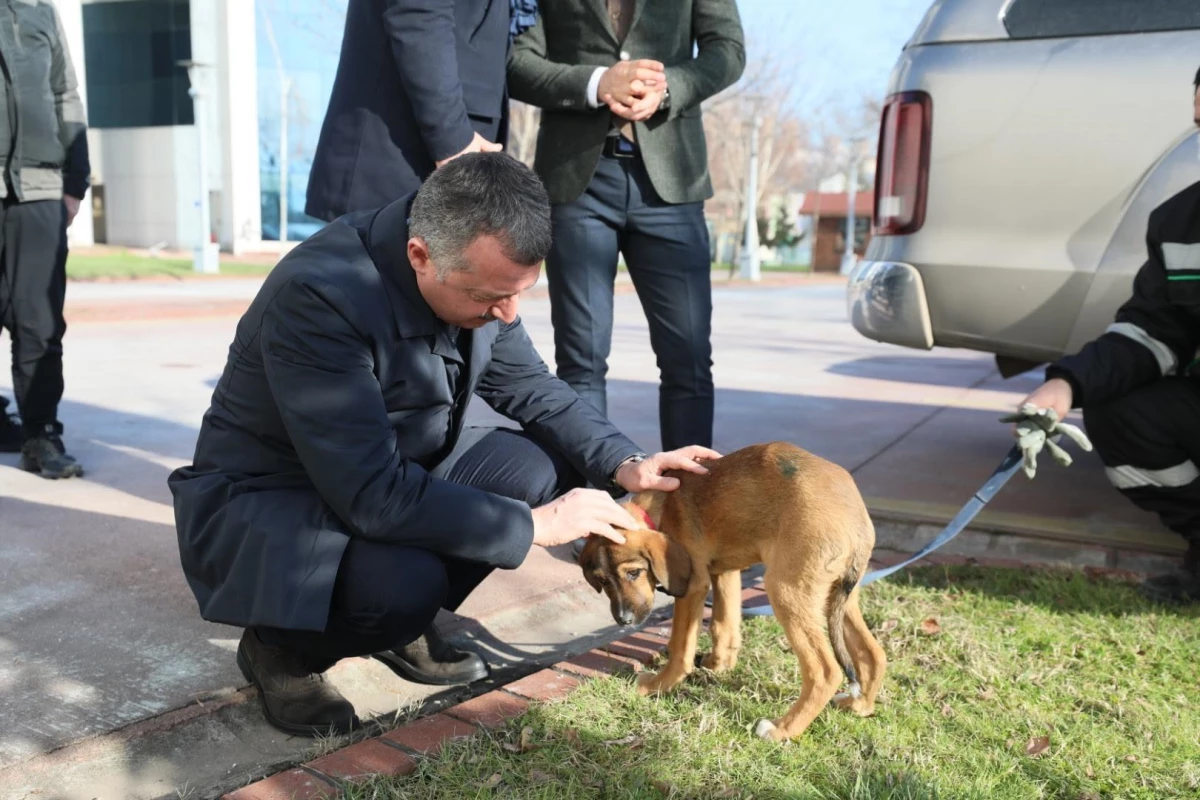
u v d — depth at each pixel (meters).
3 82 4.57
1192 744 2.61
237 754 2.65
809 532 2.68
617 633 3.50
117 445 5.86
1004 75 4.26
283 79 37.31
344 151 3.44
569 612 3.66
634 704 2.83
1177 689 2.93
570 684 2.94
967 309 4.45
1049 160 4.18
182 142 38.62
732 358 11.07
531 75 3.93
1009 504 4.81
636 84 3.72
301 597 2.41
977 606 3.54
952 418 7.16
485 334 2.88
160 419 6.66
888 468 5.57
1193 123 3.88
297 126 39.88
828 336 14.15
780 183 66.69
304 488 2.59
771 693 2.96
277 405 2.47
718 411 7.38
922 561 4.05
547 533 2.66
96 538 4.13
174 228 39.59
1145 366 3.58
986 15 4.35
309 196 3.54
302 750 2.67
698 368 4.18
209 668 3.00
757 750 2.60
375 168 3.40
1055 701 2.86
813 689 2.66
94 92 40.16
